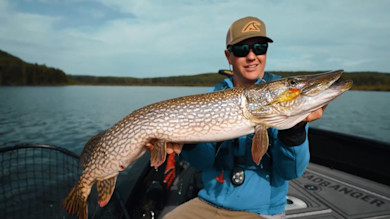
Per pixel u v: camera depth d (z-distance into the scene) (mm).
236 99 690
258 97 676
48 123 4227
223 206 711
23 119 4602
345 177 1114
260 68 824
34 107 6609
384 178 1018
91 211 1021
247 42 789
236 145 738
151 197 953
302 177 1124
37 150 2117
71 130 3697
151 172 1111
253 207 692
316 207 855
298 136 613
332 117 5484
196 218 726
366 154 1082
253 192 692
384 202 877
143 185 1035
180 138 688
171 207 991
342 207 851
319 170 1205
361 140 1088
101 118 4859
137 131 690
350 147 1146
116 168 722
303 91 644
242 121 686
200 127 682
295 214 819
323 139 1267
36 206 1083
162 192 1003
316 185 1033
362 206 855
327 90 637
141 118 693
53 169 1540
